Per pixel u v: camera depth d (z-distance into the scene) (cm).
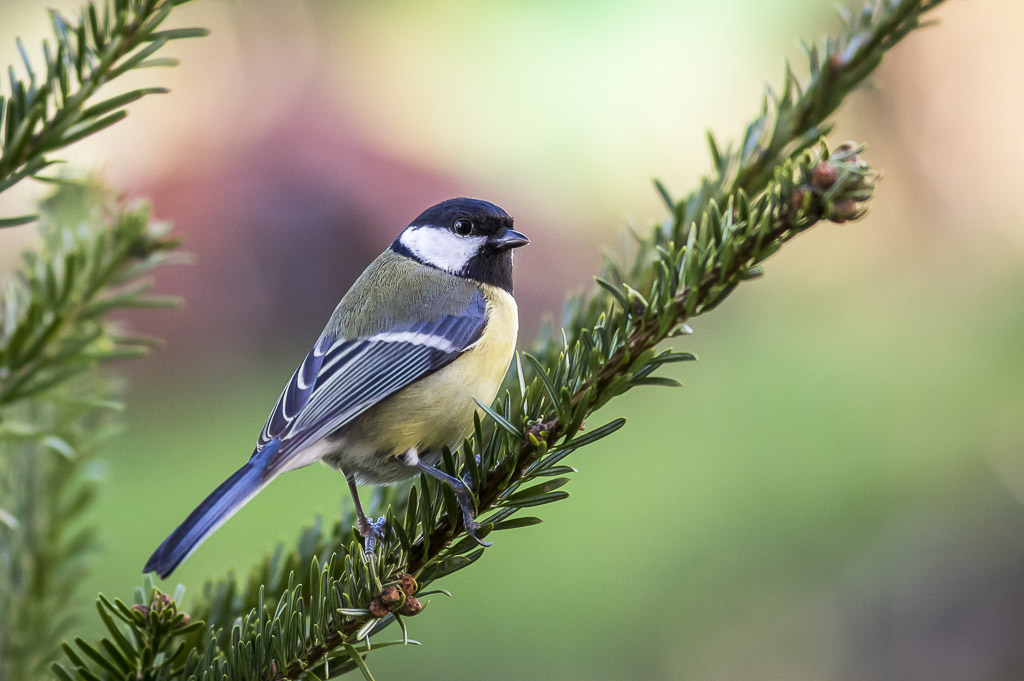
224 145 1416
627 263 565
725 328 1334
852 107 1495
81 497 483
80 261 448
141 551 935
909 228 1472
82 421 513
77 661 359
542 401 433
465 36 1573
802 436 1134
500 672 934
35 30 1324
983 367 1174
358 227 1388
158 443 1139
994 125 1459
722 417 1177
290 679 370
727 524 1054
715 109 1519
